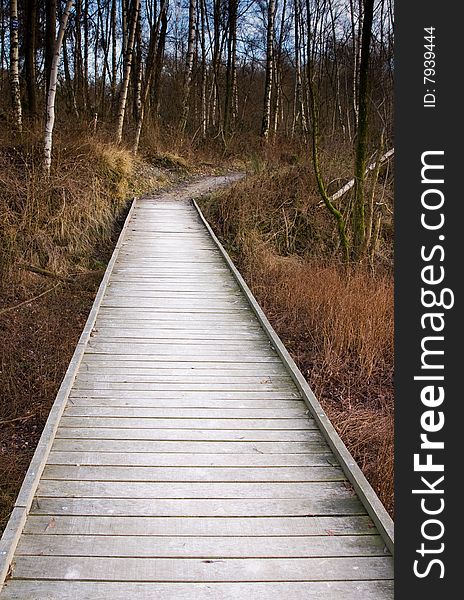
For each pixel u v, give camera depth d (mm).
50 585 2635
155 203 13109
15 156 10094
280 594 2645
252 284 8789
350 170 13000
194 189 14773
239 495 3326
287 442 3924
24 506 3043
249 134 21016
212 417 4223
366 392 5863
